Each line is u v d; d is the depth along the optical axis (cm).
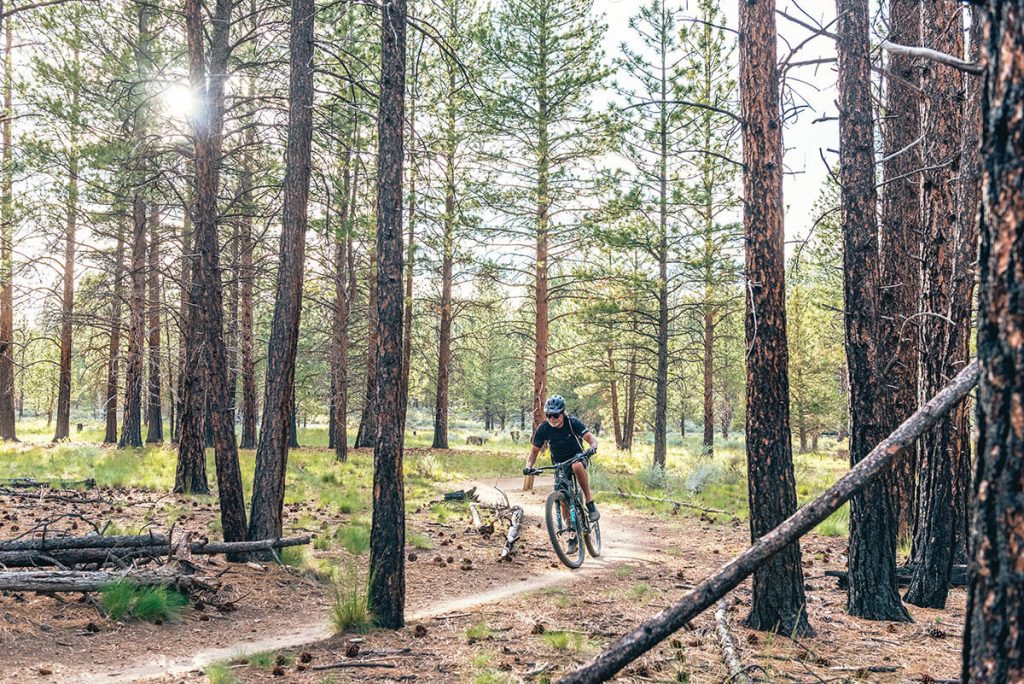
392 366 664
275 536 921
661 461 2517
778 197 639
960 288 722
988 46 178
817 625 652
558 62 2461
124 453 2208
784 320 635
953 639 613
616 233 2359
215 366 945
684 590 822
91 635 587
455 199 2583
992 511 170
